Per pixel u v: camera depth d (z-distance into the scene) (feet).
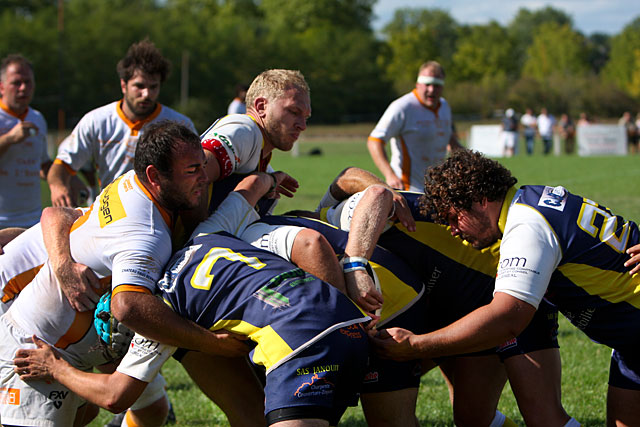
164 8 259.19
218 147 13.38
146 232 11.94
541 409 13.43
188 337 11.29
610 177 74.90
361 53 254.47
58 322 12.75
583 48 364.17
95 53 200.44
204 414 18.69
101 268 12.35
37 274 13.12
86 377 11.97
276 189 14.47
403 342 12.00
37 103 185.68
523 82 255.50
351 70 249.96
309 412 10.69
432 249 13.42
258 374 13.33
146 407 15.53
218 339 11.40
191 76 224.74
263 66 238.89
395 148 29.96
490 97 249.34
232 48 236.02
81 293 12.34
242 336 11.47
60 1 129.70
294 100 14.23
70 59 195.00
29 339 12.84
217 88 229.86
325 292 11.47
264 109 14.39
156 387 15.46
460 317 13.75
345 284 12.05
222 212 12.89
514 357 13.56
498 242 13.10
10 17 203.72
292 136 14.49
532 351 13.47
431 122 29.30
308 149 140.15
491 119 233.35
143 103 21.99
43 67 192.34
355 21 324.80
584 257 12.37
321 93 244.42
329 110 244.83
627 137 119.44
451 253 13.37
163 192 12.10
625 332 12.89
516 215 12.38
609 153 119.14
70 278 12.35
